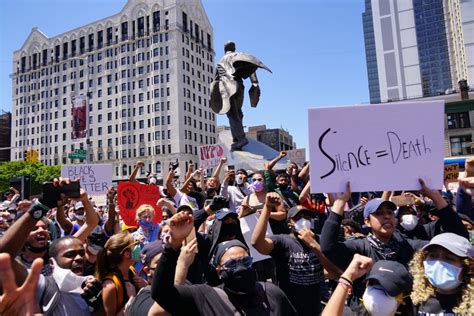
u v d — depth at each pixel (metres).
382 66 163.12
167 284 2.54
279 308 2.75
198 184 8.89
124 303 3.31
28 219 2.46
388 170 3.06
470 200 3.71
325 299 4.94
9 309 1.71
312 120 3.13
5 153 111.50
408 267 2.81
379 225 3.09
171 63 80.00
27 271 2.48
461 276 2.30
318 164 3.11
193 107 83.81
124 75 84.81
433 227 3.92
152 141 79.56
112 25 88.25
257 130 97.62
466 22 81.38
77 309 2.87
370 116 3.09
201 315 2.60
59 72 94.06
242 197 7.36
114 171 82.69
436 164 3.02
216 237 3.73
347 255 3.04
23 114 98.62
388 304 2.10
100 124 86.56
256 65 10.88
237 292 2.72
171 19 81.25
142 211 5.77
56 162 90.88
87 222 3.97
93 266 4.50
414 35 156.50
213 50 95.75
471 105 36.84
